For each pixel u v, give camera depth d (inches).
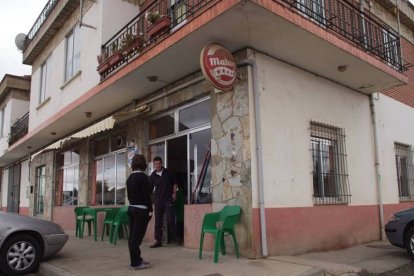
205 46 273.3
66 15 520.1
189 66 328.5
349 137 381.4
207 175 327.0
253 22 258.2
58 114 501.7
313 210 320.8
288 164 306.5
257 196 278.2
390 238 308.7
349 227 356.8
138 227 251.1
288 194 301.4
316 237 318.3
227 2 241.4
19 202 857.5
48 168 673.0
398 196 442.0
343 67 339.3
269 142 294.0
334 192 354.9
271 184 289.3
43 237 285.7
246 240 273.7
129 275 235.3
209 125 330.0
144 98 411.8
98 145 524.4
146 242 374.3
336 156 366.0
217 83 269.3
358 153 390.6
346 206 359.3
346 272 245.3
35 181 747.4
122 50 364.2
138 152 412.5
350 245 353.1
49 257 297.6
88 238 425.1
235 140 292.5
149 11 353.4
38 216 703.1
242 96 291.9
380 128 431.5
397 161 465.7
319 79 357.1
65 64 524.4
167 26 311.7
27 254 276.8
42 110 596.4
